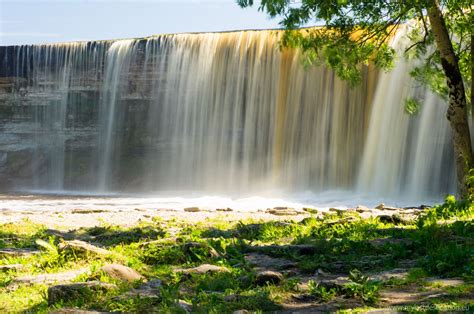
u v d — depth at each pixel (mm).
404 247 10727
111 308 7512
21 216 21953
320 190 34781
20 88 46594
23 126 46656
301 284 8328
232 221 18969
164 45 41656
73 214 22859
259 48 37438
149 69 42156
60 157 45594
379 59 23000
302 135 35625
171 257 10977
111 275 9062
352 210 20719
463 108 19578
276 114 36688
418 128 30922
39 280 9500
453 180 29656
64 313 7160
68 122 45219
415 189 30875
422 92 30781
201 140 39938
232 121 38531
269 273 8492
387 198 31234
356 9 20719
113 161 43688
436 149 30219
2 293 8883
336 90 34281
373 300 7312
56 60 45625
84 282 8422
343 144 34031
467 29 19969
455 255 9125
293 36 21766
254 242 13320
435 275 8664
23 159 46469
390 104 31969
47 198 38094
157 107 42000
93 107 44594
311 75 35156
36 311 7629
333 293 7668
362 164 33250
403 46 31391
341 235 12797
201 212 22922
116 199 36781
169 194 39281
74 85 45031
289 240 13281
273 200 32875
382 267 9602
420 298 7363
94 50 44406
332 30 22500
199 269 9305
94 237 15633
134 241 14547
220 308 7203
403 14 20766
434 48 30219
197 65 40062
